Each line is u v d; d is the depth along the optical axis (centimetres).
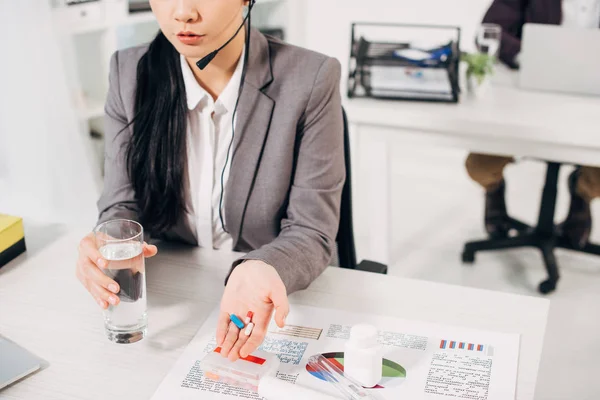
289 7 365
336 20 369
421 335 92
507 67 258
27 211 232
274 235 125
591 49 216
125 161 125
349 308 100
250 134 119
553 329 220
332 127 120
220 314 93
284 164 119
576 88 223
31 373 86
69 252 117
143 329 93
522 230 272
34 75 220
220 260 115
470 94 222
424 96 215
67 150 233
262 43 121
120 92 125
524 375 84
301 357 88
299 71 120
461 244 285
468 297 103
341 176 122
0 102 220
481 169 260
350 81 218
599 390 190
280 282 95
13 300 102
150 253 99
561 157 197
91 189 244
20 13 213
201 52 104
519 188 338
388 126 211
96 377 85
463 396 80
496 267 265
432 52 218
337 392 81
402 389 82
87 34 262
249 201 121
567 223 264
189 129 122
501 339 91
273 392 80
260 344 89
